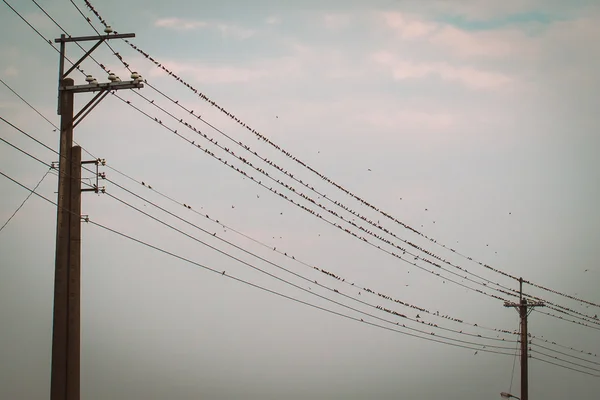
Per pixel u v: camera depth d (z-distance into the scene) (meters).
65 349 20.42
